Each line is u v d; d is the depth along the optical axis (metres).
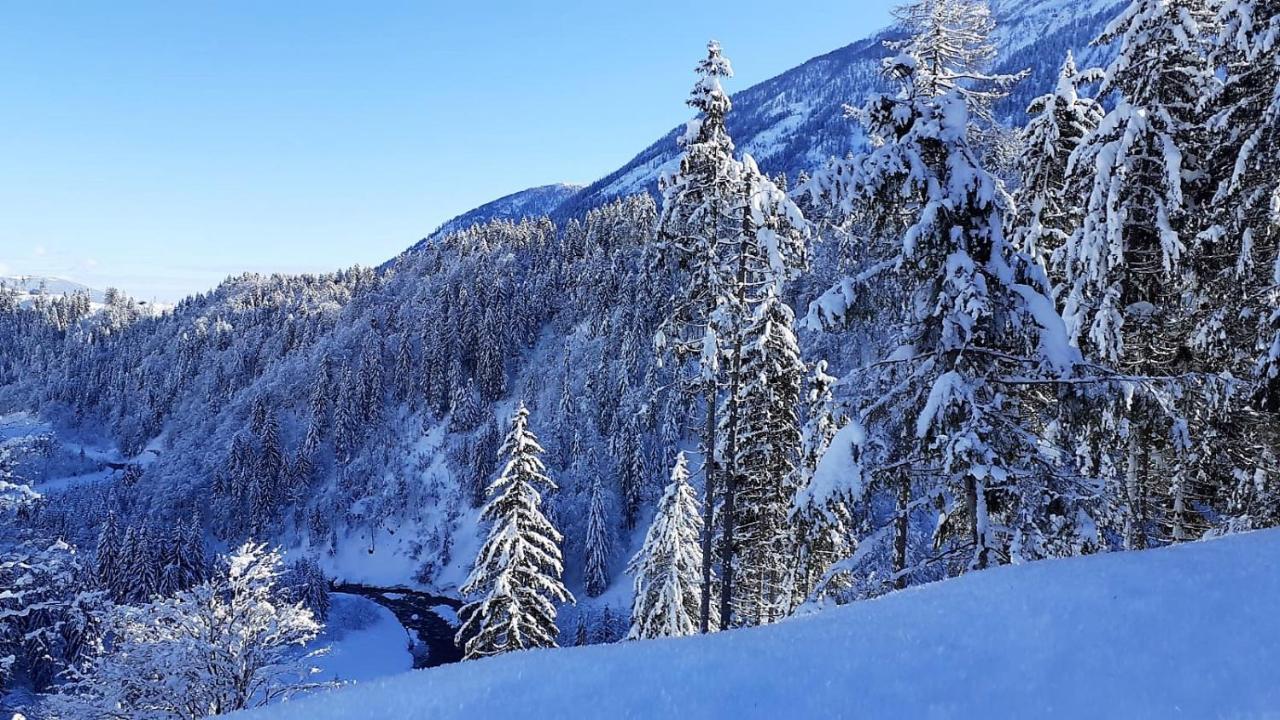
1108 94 12.68
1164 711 2.83
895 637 3.97
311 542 99.94
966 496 9.00
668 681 3.42
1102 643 3.58
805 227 14.45
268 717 3.19
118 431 160.88
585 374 98.44
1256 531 6.21
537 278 131.75
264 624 17.39
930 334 9.42
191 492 104.62
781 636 4.17
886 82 9.64
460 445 106.06
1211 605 4.04
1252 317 10.98
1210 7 11.91
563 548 75.25
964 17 11.96
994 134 12.39
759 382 15.69
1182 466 12.16
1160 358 12.22
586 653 4.05
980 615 4.27
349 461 112.94
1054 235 13.72
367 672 58.06
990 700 3.06
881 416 9.52
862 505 9.28
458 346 117.94
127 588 54.16
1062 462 8.89
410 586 89.06
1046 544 8.13
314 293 177.75
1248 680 3.04
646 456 79.38
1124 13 12.11
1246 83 10.88
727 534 16.36
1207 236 11.26
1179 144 11.45
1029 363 8.81
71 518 80.25
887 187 8.89
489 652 21.08
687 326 16.42
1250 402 9.34
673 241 15.81
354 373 122.25
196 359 166.88
